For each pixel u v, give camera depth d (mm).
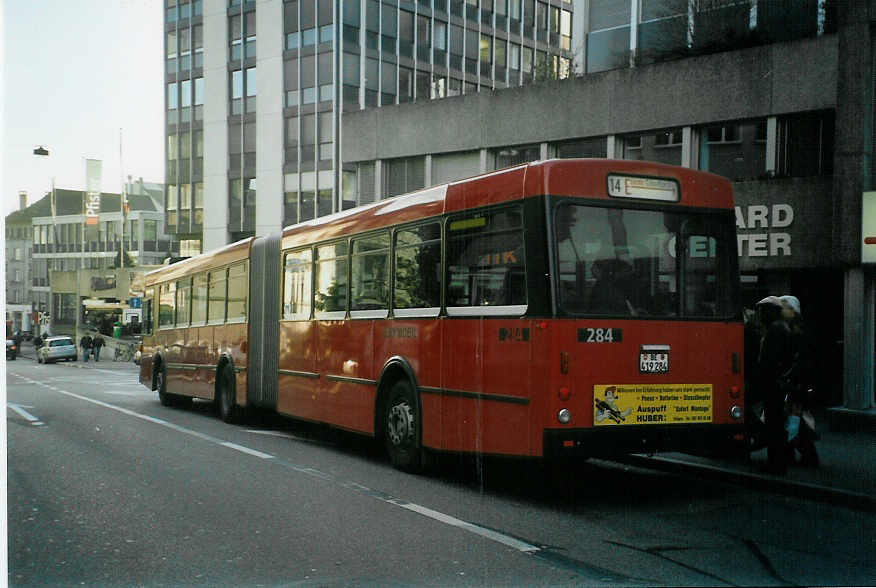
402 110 24375
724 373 8500
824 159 16344
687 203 8469
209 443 12719
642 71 18797
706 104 17734
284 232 13898
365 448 12297
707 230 8547
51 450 11867
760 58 16922
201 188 50594
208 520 7402
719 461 10031
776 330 9188
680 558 6164
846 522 7422
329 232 12195
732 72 17312
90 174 63719
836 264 13688
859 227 13477
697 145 18109
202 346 17484
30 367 45750
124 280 60719
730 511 7852
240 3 48062
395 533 6906
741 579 5645
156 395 24359
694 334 8352
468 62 46500
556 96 20578
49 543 6633
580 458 7793
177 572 5816
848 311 13570
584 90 19938
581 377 7844
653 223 8312
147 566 5969
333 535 6840
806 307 16516
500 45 48375
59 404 20594
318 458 11180
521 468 10352
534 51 50531
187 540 6699
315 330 12469
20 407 19562
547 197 7914
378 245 10711
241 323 15336
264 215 45875
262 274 14602
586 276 7977
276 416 17000
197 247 51562
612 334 7992
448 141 23250
